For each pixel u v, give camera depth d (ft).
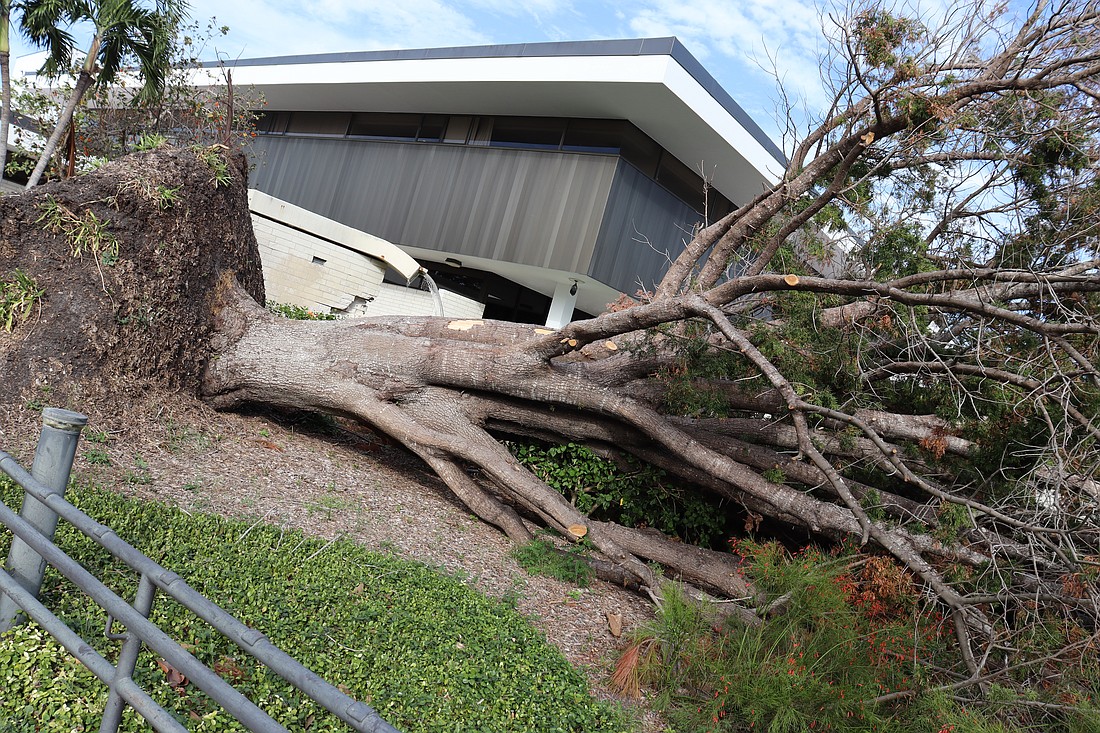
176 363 28.02
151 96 50.88
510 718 14.48
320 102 82.12
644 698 18.86
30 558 11.34
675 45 53.67
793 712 17.37
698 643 19.52
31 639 11.35
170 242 26.91
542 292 81.05
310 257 51.85
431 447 28.94
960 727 17.61
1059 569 22.52
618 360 30.63
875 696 18.69
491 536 27.71
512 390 29.27
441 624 17.26
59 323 24.02
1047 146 27.63
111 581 13.92
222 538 18.38
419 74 66.33
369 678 14.01
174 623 13.28
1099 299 25.93
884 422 27.89
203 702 11.55
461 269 79.25
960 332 27.43
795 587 20.31
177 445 24.93
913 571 23.11
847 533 26.40
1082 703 18.83
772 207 31.14
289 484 25.25
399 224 74.90
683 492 31.96
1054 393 22.74
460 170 71.72
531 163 67.00
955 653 22.52
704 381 28.53
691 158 66.39
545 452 32.53
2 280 23.43
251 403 33.01
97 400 24.20
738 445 29.71
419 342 30.48
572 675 17.70
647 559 28.55
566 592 24.77
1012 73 28.68
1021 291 24.95
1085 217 26.89
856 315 27.58
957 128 27.91
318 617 15.61
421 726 12.99
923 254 29.35
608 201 61.82
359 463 30.94
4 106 47.11
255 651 7.52
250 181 90.63
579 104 62.08
